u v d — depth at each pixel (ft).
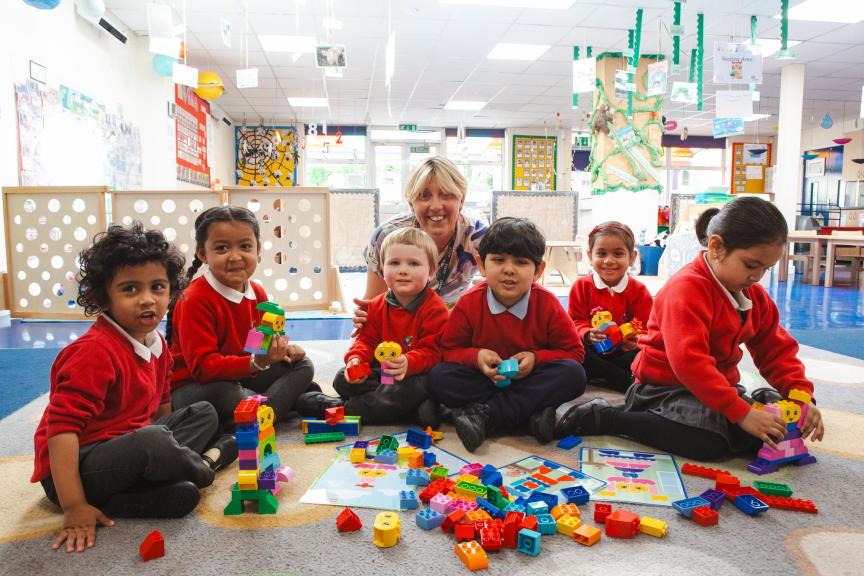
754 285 4.49
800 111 22.20
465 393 4.74
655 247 19.03
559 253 16.49
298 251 11.84
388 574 2.68
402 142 34.65
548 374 4.68
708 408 4.07
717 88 25.59
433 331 5.12
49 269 11.20
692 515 3.22
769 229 3.87
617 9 17.02
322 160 34.14
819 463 4.08
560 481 3.68
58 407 3.10
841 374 6.61
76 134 14.20
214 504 3.40
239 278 4.76
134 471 3.17
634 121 20.67
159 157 18.49
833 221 32.91
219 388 4.50
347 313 11.69
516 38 19.49
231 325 4.76
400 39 19.49
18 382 6.40
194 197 11.29
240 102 28.12
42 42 12.79
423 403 4.86
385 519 3.03
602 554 2.86
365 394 4.94
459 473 3.81
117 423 3.43
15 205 11.12
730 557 2.83
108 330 3.41
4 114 11.31
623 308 6.42
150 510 3.21
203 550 2.89
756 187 37.01
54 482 3.06
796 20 17.99
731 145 36.81
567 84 25.20
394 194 35.17
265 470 3.50
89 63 15.02
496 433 4.74
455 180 5.67
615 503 3.41
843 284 19.19
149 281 3.43
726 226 4.01
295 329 10.05
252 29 18.37
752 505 3.26
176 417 3.76
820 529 3.12
